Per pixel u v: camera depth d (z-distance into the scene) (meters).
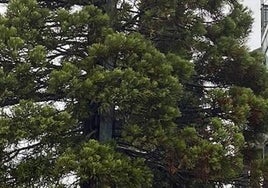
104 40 12.55
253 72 14.60
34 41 12.33
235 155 12.29
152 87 11.87
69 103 12.20
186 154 12.15
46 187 11.55
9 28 12.12
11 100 12.28
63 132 11.89
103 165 11.02
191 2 14.06
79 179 11.34
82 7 13.54
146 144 12.23
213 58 14.28
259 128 13.97
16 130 11.23
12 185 11.73
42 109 11.39
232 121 13.01
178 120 13.89
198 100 14.12
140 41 12.38
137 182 11.46
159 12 13.84
